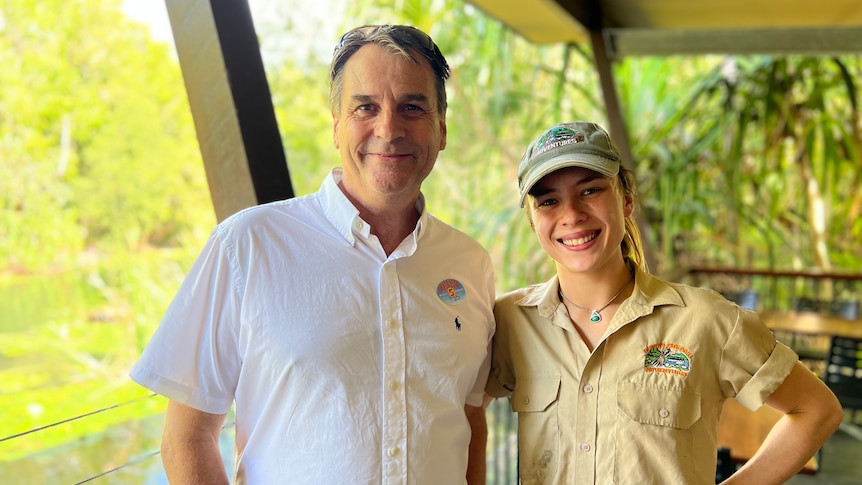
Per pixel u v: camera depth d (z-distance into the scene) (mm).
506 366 1255
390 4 5402
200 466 996
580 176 1104
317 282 1024
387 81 1026
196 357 1015
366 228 1048
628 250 1214
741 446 1923
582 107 5785
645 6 3775
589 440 1094
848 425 3643
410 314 1059
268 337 1003
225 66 1270
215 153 1327
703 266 4645
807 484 2953
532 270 5082
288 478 998
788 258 5441
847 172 5254
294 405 995
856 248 5406
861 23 3613
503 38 5367
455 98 5621
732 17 3738
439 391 1054
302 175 5875
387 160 1032
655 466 1047
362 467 980
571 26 3855
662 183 5309
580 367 1128
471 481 1247
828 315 4023
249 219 1043
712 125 5324
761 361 1064
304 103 5895
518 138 5754
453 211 5648
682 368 1072
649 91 5594
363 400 997
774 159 5223
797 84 5227
